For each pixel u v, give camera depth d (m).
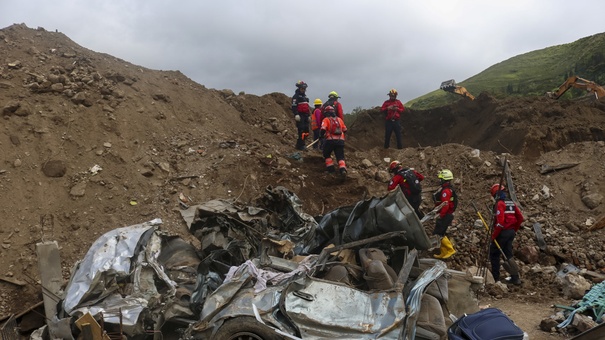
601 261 9.03
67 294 5.64
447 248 8.38
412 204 8.76
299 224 8.34
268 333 4.96
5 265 8.12
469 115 19.73
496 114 17.38
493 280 8.46
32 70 11.79
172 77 14.52
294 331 4.97
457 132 19.52
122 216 9.42
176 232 9.23
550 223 10.18
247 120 14.41
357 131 19.47
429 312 5.42
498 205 8.33
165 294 5.75
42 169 9.69
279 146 13.25
